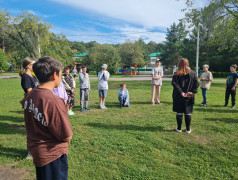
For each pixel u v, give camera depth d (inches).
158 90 309.7
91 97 382.6
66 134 61.0
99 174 111.5
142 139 161.6
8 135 173.8
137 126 196.7
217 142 156.3
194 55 1346.0
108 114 247.4
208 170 115.0
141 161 125.0
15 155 136.8
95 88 537.6
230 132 178.1
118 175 110.6
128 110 268.7
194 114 241.9
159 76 302.4
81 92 265.6
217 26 689.0
